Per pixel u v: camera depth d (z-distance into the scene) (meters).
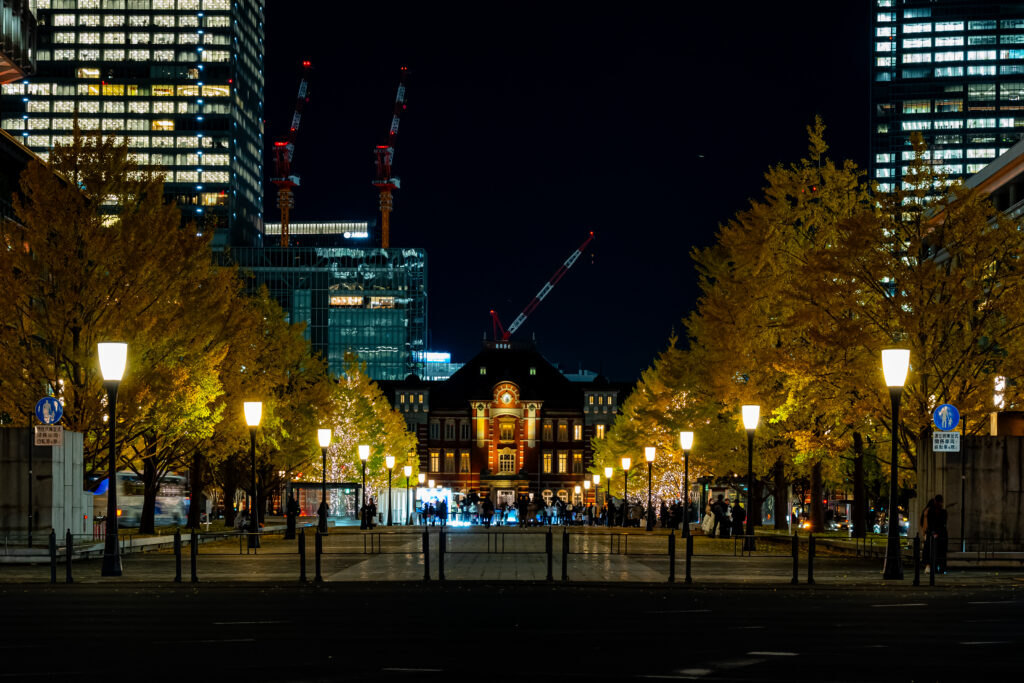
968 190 37.53
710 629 17.06
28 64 67.12
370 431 89.00
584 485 144.75
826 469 53.12
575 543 45.84
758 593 24.22
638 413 70.31
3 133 69.88
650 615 19.12
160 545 40.97
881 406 36.88
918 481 34.97
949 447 31.88
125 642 15.33
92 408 38.53
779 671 13.00
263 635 16.11
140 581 26.44
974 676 12.77
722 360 48.66
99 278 39.25
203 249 45.53
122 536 41.19
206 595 23.02
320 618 18.39
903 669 13.21
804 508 87.31
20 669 13.02
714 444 51.53
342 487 68.00
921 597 23.20
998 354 36.78
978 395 35.50
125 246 39.50
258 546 38.81
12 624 17.45
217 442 49.66
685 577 27.34
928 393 36.25
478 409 154.88
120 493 60.94
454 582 26.27
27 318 39.56
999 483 33.06
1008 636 16.33
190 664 13.38
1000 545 32.84
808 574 26.97
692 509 78.94
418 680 12.27
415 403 156.00
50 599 21.98
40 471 33.56
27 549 32.69
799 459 44.06
